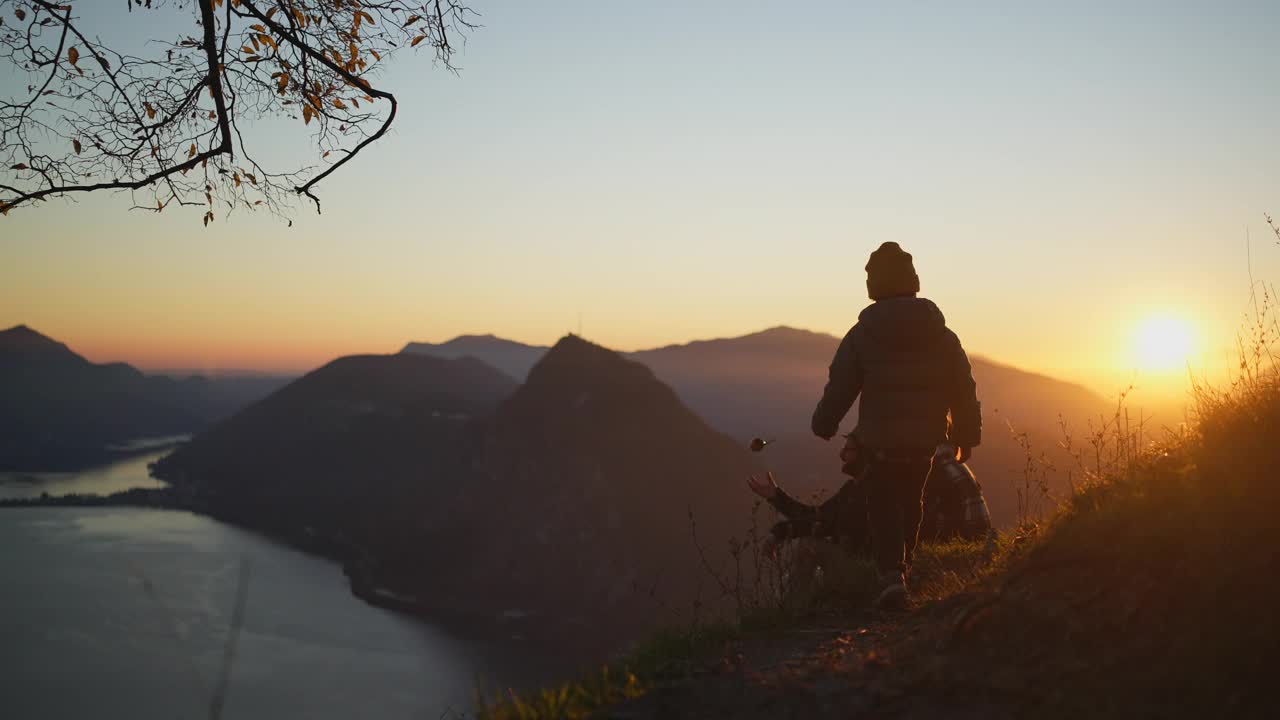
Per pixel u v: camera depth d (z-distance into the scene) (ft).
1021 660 11.08
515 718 11.52
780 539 18.49
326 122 22.40
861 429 17.03
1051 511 16.62
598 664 13.78
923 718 10.15
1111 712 9.56
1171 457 14.61
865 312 17.29
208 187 21.62
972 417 17.12
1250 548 10.98
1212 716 9.20
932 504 22.88
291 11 22.09
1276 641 9.65
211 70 20.44
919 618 14.58
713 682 12.10
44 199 19.72
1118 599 11.41
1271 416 13.74
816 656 13.37
